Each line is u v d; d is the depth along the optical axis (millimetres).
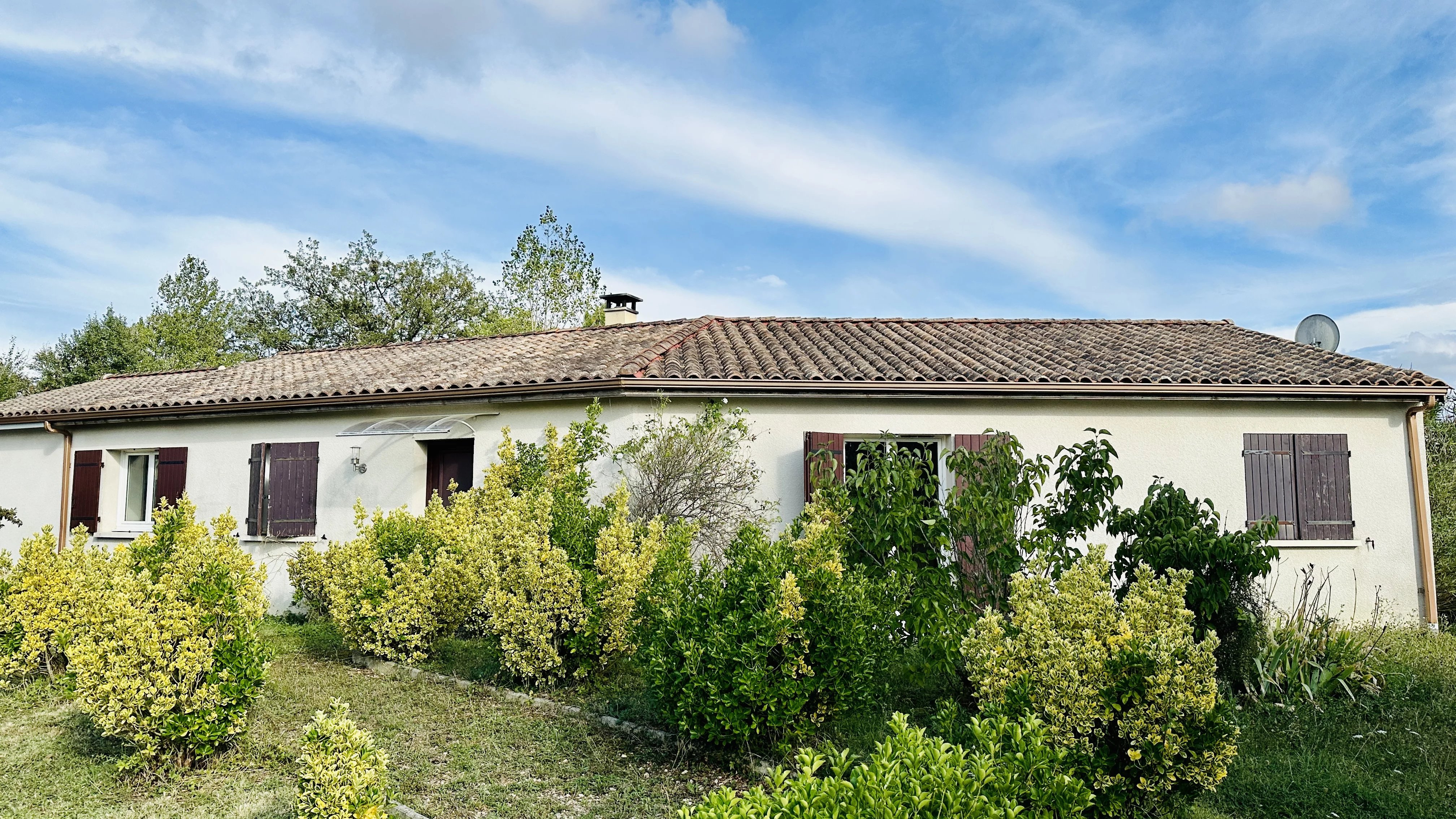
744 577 5621
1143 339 12438
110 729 5234
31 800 5039
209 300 38125
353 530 11195
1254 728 5773
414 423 10945
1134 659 4262
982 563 6340
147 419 12555
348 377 12352
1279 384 9977
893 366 10227
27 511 13484
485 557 7168
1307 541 10156
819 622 5395
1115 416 10148
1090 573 5027
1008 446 6789
